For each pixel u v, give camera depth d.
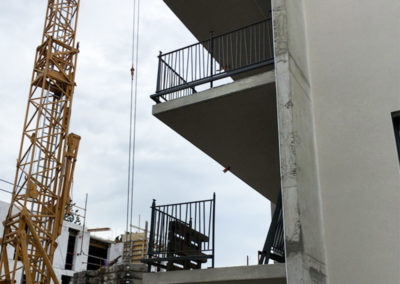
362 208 6.47
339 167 6.87
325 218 6.70
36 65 31.80
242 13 12.32
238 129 10.25
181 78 10.52
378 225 6.28
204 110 9.48
